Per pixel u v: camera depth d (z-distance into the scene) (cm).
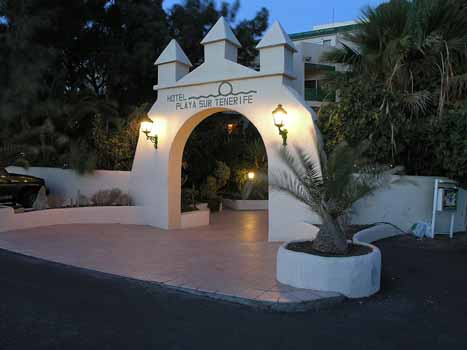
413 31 994
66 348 385
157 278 614
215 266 690
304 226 888
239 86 977
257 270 663
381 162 958
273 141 923
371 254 568
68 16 1539
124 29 1716
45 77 1645
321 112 1033
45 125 1446
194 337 416
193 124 1107
